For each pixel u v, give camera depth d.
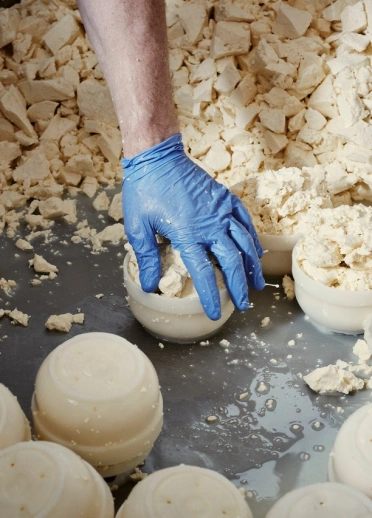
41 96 1.33
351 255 1.00
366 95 1.27
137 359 0.87
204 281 0.98
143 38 1.03
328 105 1.27
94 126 1.32
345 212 1.04
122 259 1.16
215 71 1.29
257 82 1.31
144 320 1.02
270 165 1.27
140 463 0.89
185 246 1.00
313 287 1.01
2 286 1.11
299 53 1.29
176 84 1.31
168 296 1.00
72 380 0.85
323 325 1.04
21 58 1.36
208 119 1.31
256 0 1.35
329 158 1.27
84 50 1.38
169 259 1.03
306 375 0.98
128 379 0.85
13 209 1.25
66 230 1.21
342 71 1.27
